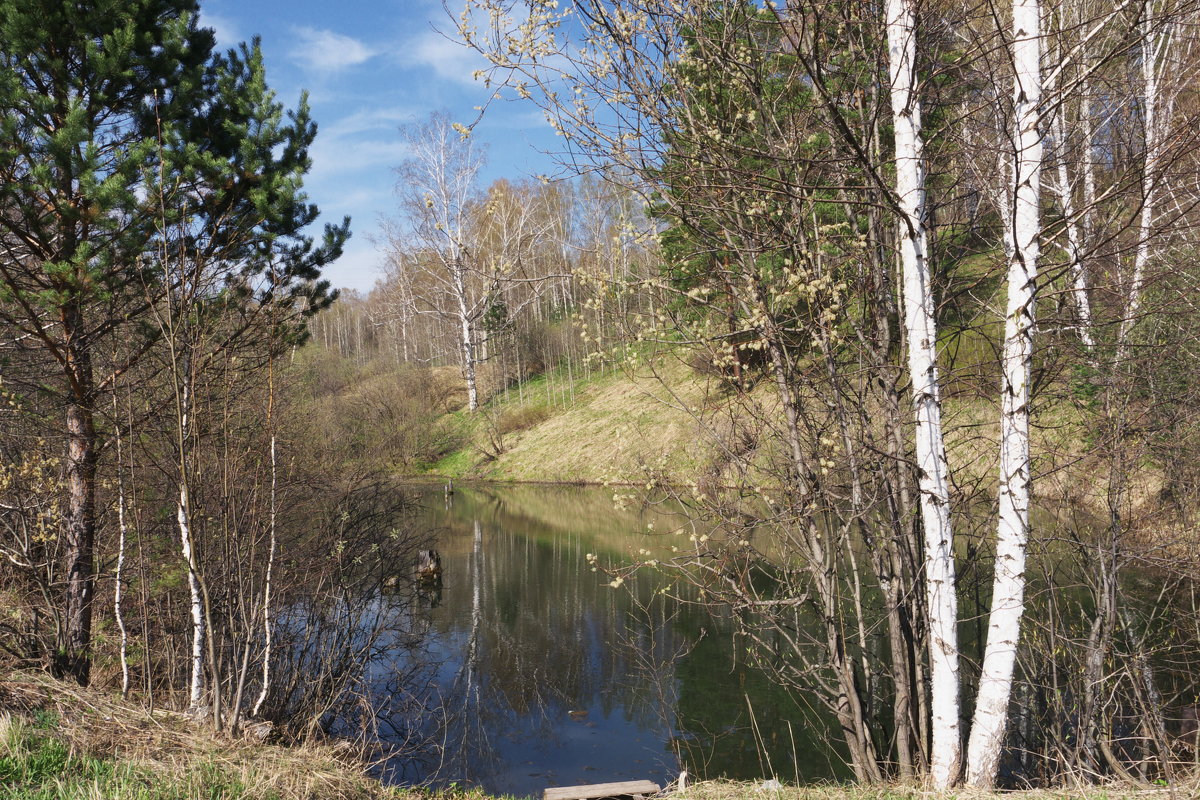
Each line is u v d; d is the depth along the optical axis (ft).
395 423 105.29
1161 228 18.21
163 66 26.50
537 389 154.30
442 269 126.41
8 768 15.48
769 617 23.24
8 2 23.43
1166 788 17.37
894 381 22.38
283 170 28.84
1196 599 27.55
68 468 26.63
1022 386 17.54
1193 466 23.22
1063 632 24.71
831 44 21.70
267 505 27.25
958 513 23.38
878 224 22.82
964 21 19.35
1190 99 22.41
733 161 21.43
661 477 23.38
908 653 22.88
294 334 28.89
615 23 21.16
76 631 26.20
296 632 32.45
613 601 50.49
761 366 23.27
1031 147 17.24
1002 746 17.93
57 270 22.91
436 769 28.22
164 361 23.95
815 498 21.97
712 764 27.91
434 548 70.74
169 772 17.12
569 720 32.53
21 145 22.71
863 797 18.44
